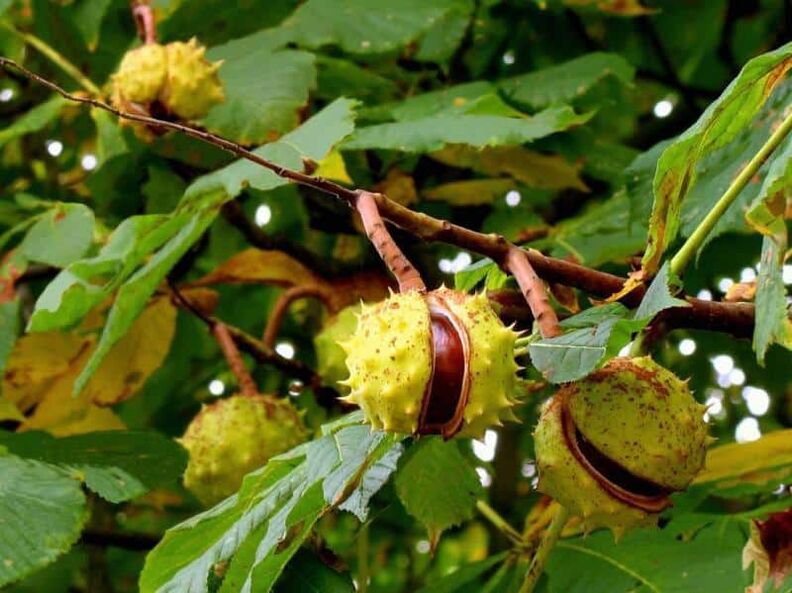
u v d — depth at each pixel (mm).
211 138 616
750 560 645
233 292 1091
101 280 897
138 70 849
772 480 769
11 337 830
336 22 926
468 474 729
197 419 810
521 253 605
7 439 743
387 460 655
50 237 847
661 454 591
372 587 1284
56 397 911
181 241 759
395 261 593
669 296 570
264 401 816
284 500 640
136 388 919
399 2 938
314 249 1028
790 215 654
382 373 575
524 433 1095
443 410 578
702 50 1154
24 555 678
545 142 937
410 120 850
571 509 606
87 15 971
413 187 955
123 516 1170
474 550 1273
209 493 804
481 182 945
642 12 995
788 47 594
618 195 929
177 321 1064
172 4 933
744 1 1119
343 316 889
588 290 630
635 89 1022
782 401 1162
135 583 1218
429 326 577
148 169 958
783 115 741
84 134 1047
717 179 755
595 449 597
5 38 979
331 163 837
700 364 1102
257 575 659
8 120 1087
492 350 575
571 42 1069
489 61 1068
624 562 732
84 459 739
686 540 746
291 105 871
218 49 932
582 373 563
